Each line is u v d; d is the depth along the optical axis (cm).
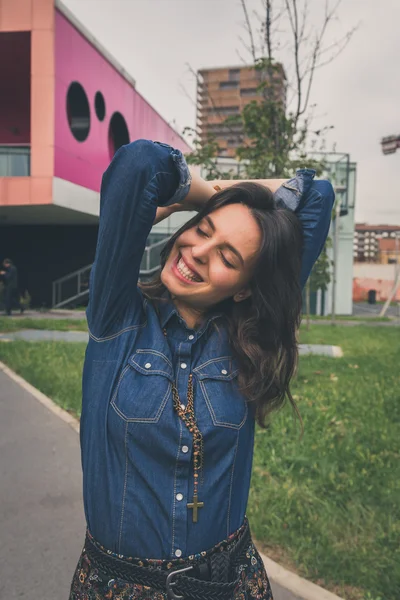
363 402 581
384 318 2266
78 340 1072
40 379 670
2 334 1162
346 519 318
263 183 154
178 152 118
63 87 1838
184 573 117
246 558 130
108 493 118
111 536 119
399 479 370
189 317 133
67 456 426
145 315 129
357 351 1022
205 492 119
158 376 119
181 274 125
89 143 2038
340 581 260
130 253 118
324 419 504
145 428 116
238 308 135
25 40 1833
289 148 640
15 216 2053
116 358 122
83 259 2306
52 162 1755
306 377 713
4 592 257
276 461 402
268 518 313
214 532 121
